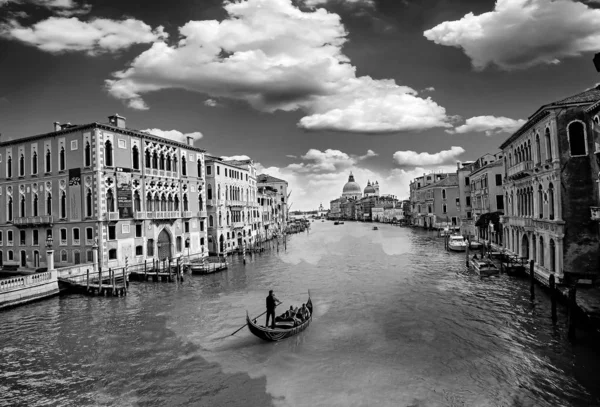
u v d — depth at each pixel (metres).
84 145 33.50
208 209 49.75
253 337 18.48
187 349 17.25
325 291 28.30
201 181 46.09
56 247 35.03
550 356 15.05
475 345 16.62
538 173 25.55
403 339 17.72
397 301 24.50
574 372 13.73
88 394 13.52
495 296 24.34
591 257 21.69
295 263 43.66
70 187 34.25
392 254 48.94
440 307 22.66
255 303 25.17
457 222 80.19
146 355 16.70
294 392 13.10
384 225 130.62
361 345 17.14
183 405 12.58
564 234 22.17
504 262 32.50
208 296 27.39
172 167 41.34
